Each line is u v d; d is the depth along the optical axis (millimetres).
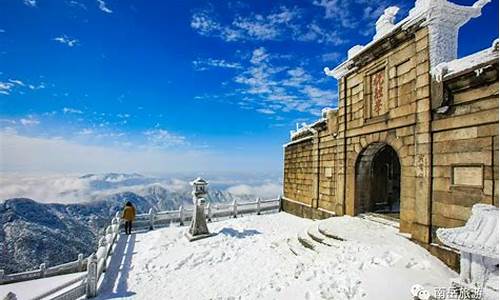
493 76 7234
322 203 17453
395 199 16219
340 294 6285
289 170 22703
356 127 13742
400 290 6145
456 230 4766
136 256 11766
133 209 15336
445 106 8594
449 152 8625
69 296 7598
